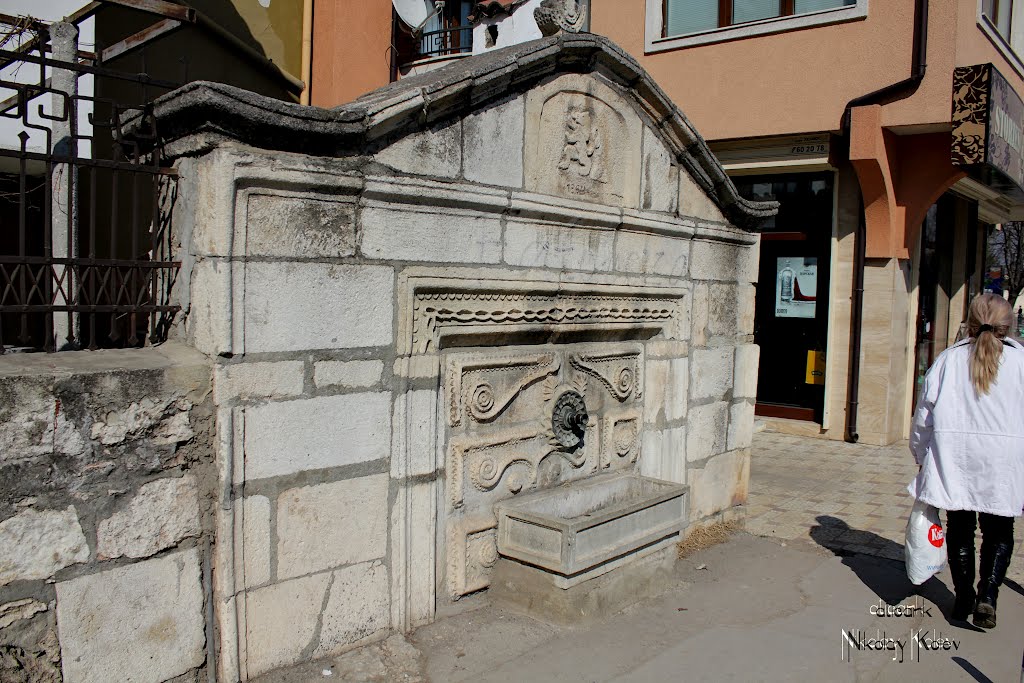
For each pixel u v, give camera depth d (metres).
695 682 3.58
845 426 9.77
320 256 3.29
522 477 4.40
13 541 2.65
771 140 9.73
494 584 4.21
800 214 10.09
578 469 4.80
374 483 3.56
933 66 8.52
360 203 3.41
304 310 3.25
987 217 13.89
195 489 3.07
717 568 5.11
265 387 3.15
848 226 9.66
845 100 9.12
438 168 3.69
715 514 5.77
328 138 3.23
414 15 10.78
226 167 2.98
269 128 3.05
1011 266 23.64
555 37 4.13
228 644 3.11
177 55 6.25
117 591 2.89
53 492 2.73
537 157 4.20
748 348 5.96
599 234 4.62
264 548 3.19
